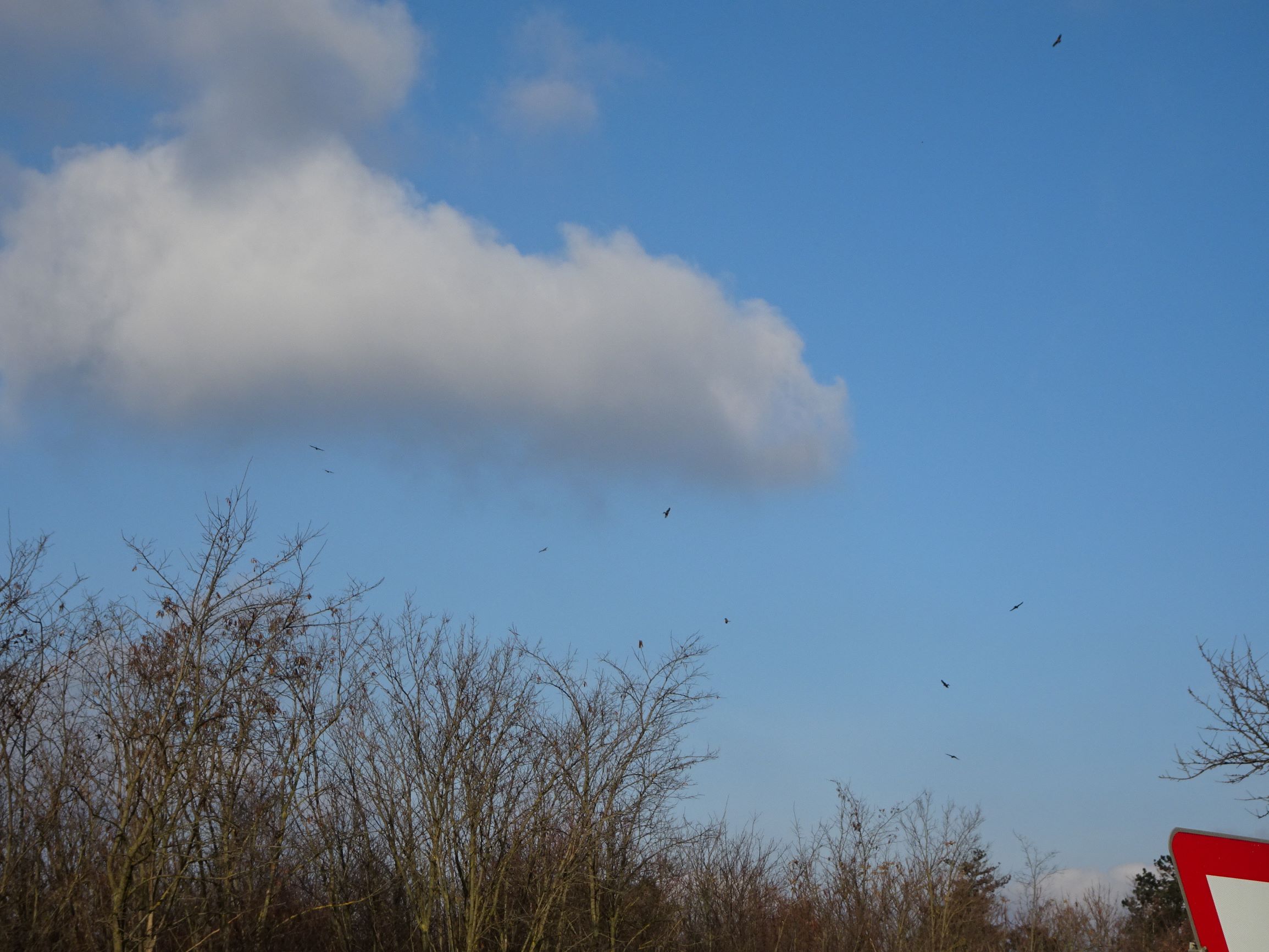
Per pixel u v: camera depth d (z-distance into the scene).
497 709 28.95
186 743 18.89
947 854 43.53
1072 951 51.28
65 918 18.55
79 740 19.86
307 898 25.88
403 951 26.80
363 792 27.91
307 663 24.64
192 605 20.03
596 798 28.05
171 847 19.31
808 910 41.62
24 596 19.53
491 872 27.72
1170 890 62.12
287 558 20.86
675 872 31.97
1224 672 18.67
